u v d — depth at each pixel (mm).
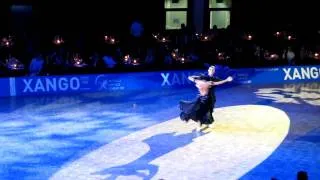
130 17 19203
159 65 16984
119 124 11688
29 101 14039
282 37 18938
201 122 11172
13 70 15406
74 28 18625
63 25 18516
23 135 10797
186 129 11289
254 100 14289
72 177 8367
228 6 20406
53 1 18297
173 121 11977
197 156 9430
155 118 12250
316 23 20547
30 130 11172
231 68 16922
